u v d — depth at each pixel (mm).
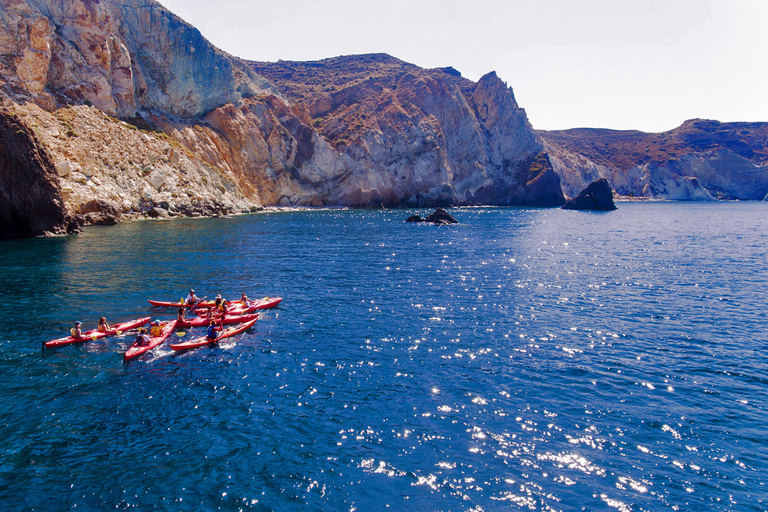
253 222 71938
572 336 20844
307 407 14266
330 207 110688
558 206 135000
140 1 86500
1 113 45750
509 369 17125
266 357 18266
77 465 11367
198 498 10266
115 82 77812
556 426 13188
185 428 13070
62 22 71812
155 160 74938
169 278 31328
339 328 21797
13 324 21609
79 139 65125
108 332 20359
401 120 125938
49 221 49875
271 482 10805
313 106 129625
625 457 11758
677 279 33312
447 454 11891
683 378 16344
